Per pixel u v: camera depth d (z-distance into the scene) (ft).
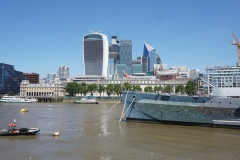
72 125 247.09
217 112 228.43
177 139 183.01
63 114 360.48
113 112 394.52
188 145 165.78
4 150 153.28
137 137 189.06
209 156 142.41
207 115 231.09
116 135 196.54
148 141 176.55
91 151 150.92
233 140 180.34
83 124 253.24
